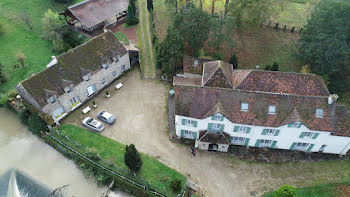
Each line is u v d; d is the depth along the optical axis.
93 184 39.16
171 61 51.09
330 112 37.53
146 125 46.09
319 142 39.66
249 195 37.22
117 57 52.41
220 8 71.06
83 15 62.00
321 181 38.41
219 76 42.34
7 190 38.38
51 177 39.97
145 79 54.97
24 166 41.38
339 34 44.72
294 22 66.94
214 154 42.03
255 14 53.41
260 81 42.09
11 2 75.50
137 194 37.59
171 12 72.81
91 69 48.50
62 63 45.62
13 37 64.75
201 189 37.59
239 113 38.62
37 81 42.50
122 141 43.41
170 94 51.44
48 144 44.38
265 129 38.81
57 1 76.94
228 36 53.16
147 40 63.84
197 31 51.53
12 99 49.56
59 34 62.00
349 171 39.47
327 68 47.72
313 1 75.75
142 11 74.44
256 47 59.34
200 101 39.19
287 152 42.06
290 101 38.22
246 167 40.34
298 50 53.12
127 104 49.81
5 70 55.75
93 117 47.12
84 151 41.38
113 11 66.81
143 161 40.44
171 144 43.19
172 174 39.03
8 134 46.12
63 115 46.41
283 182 38.53
